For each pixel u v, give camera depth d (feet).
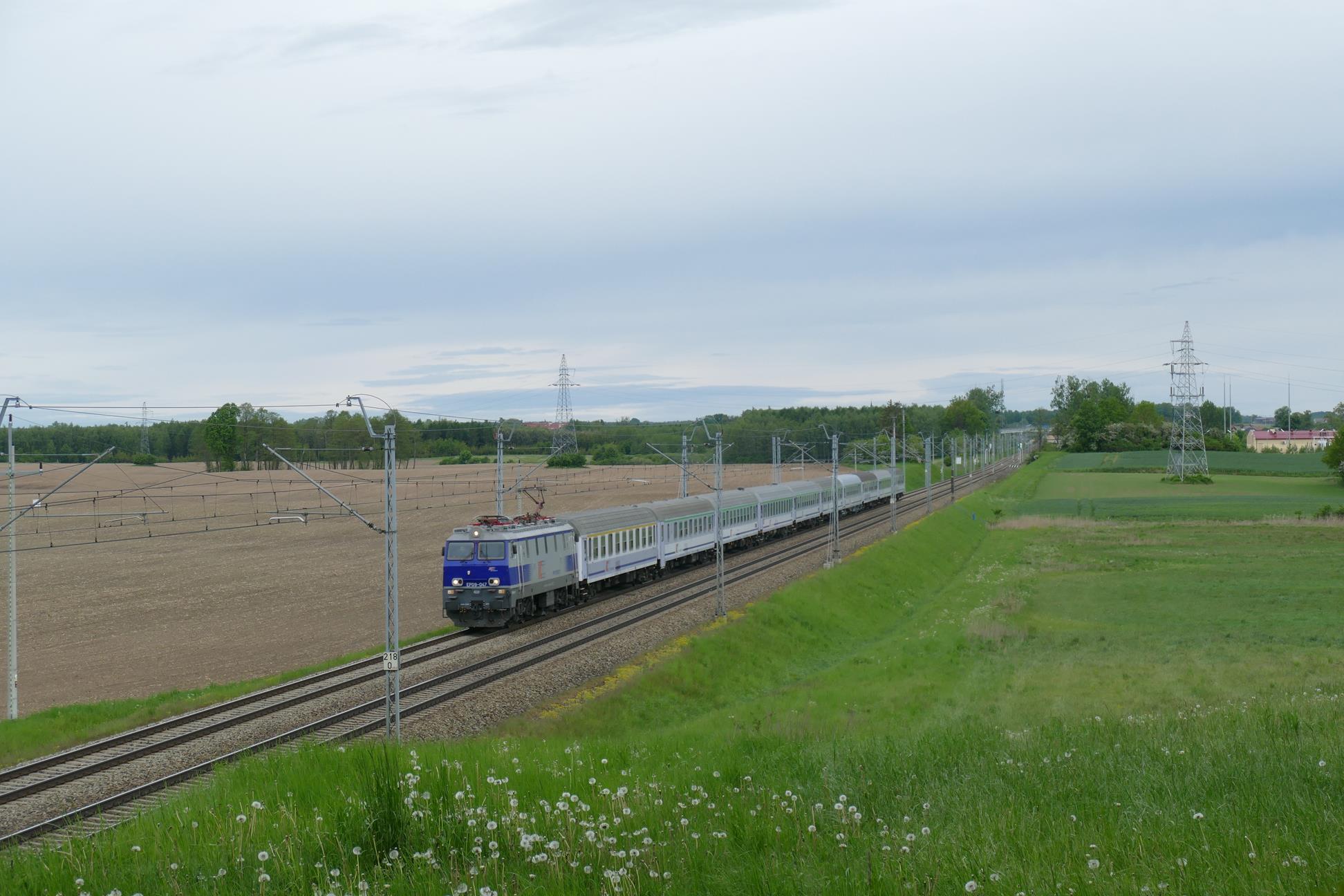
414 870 36.17
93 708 104.32
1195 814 38.01
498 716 94.27
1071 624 159.33
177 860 40.68
